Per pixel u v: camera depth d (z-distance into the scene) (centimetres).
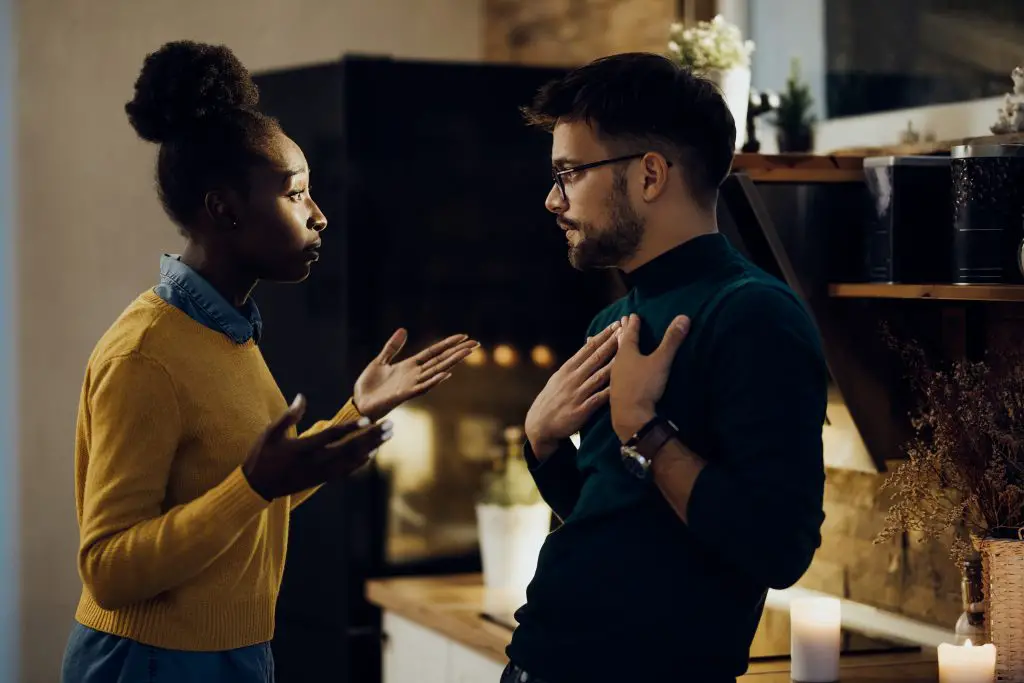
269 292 345
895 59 267
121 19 404
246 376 201
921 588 261
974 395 217
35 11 396
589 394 178
